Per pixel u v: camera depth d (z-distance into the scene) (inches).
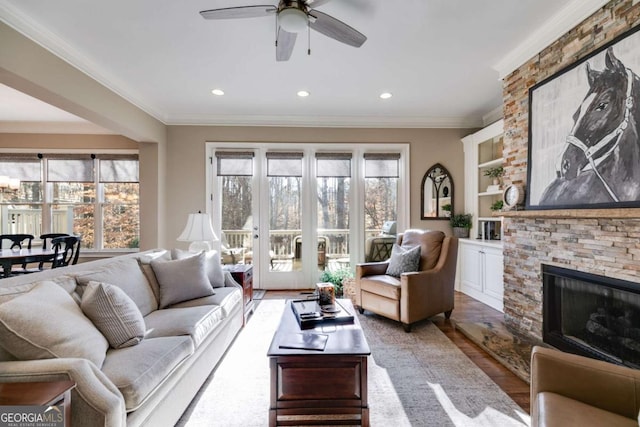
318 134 174.7
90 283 63.6
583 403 43.7
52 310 51.6
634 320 70.6
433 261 124.3
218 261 113.9
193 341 67.9
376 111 165.0
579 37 83.0
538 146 95.6
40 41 89.2
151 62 110.3
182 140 171.3
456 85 131.4
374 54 105.5
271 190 177.5
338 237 179.0
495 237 158.2
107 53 103.8
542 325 96.6
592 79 77.4
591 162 76.8
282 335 68.2
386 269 136.6
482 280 146.9
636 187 66.1
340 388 59.9
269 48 101.3
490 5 81.0
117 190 184.9
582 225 82.5
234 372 83.2
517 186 105.7
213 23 87.7
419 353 94.3
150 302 84.7
